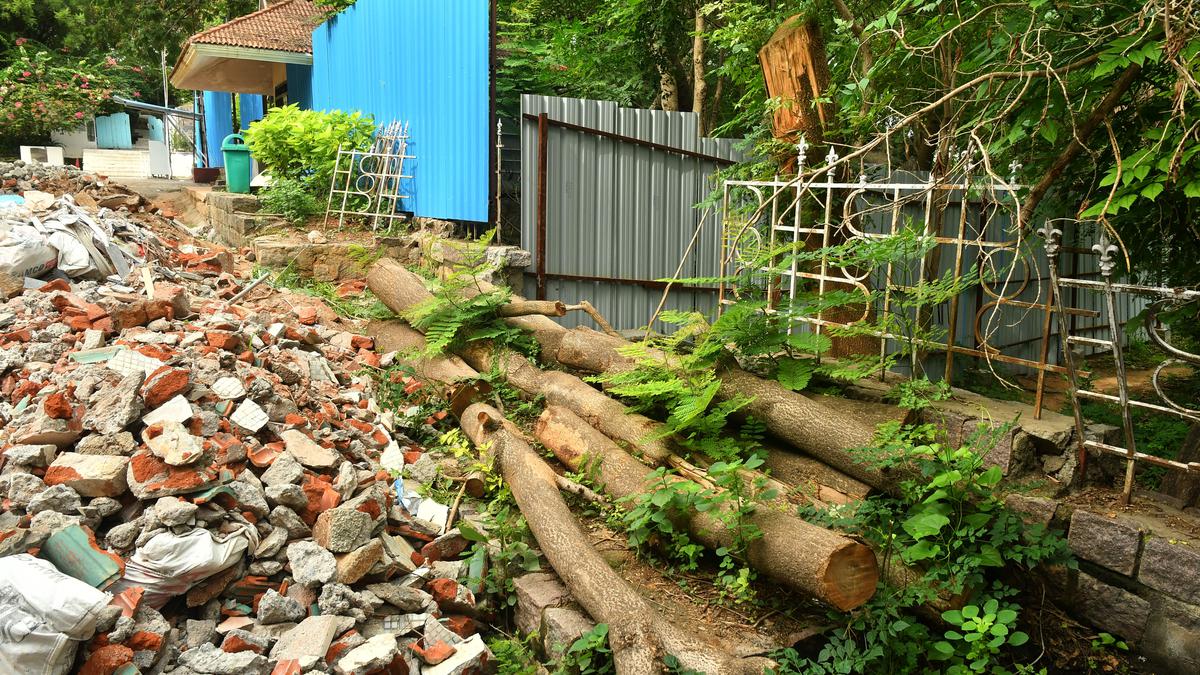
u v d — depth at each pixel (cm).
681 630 363
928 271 626
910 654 380
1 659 287
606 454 497
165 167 2608
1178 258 556
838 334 540
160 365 451
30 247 637
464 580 422
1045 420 476
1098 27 463
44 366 484
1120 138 504
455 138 956
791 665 360
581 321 898
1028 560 424
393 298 731
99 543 356
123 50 2772
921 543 397
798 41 656
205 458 393
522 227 861
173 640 334
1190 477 430
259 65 1725
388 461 507
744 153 931
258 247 901
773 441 510
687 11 1209
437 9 973
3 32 3116
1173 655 388
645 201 918
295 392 528
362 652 340
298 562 375
